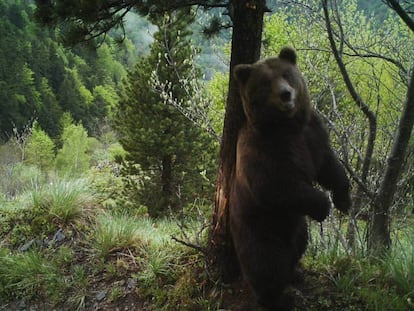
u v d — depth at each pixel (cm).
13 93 3578
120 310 465
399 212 585
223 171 416
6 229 627
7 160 2134
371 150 458
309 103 341
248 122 350
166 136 1260
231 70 404
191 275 452
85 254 555
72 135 2569
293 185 324
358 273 412
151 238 556
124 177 1502
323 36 813
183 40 1213
